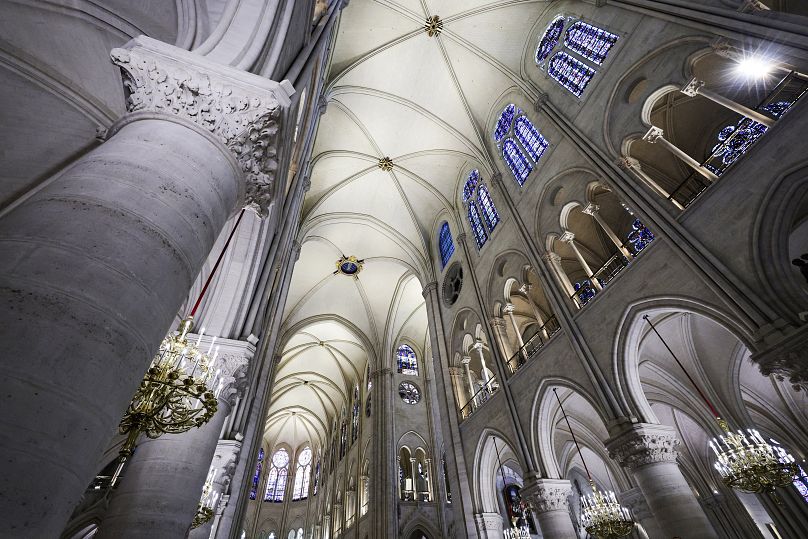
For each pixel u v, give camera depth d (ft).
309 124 41.75
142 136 11.14
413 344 99.19
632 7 37.24
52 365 6.55
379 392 86.79
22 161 19.56
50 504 5.90
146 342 8.22
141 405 15.85
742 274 24.71
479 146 61.67
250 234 27.09
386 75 63.52
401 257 84.84
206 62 13.19
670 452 28.94
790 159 23.85
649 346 47.75
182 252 9.64
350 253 87.56
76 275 7.52
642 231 48.93
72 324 6.99
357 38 58.49
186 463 18.90
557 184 44.29
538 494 37.86
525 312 66.28
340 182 74.33
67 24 17.08
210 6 15.99
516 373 45.50
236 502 39.73
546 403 41.34
